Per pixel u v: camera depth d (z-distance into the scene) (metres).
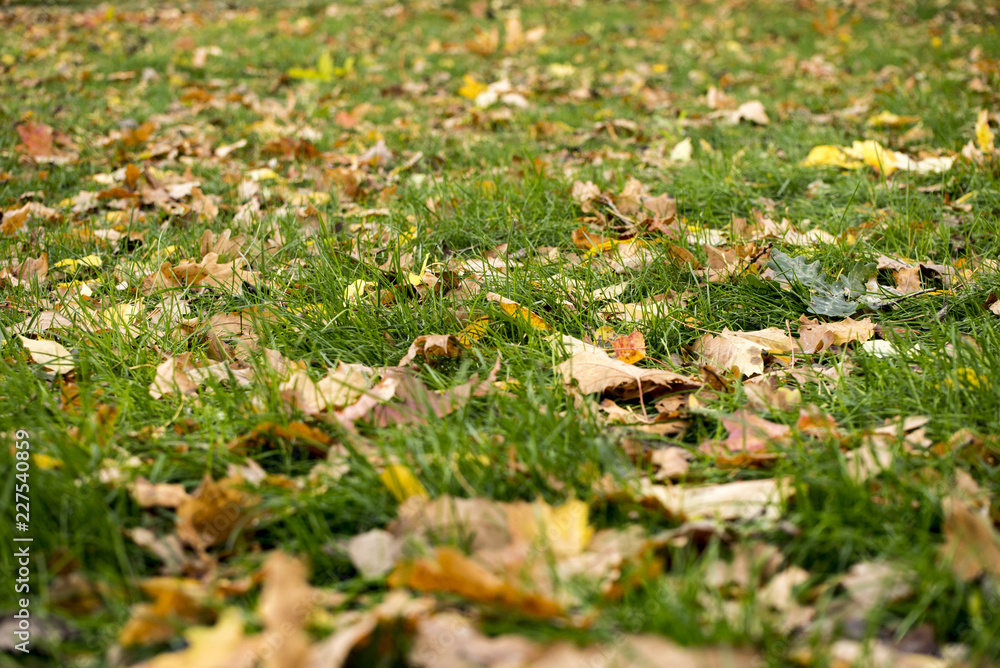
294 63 4.36
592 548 1.64
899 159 2.46
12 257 2.19
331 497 1.69
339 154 2.71
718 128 2.95
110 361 1.91
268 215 2.35
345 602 1.61
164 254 2.21
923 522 1.64
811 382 1.88
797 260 2.09
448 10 6.14
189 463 1.74
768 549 1.62
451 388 1.82
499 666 1.53
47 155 2.66
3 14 5.63
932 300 2.02
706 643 1.55
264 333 1.97
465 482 1.70
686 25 5.54
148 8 6.14
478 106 3.35
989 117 2.73
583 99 3.61
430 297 2.03
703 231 2.23
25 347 1.90
